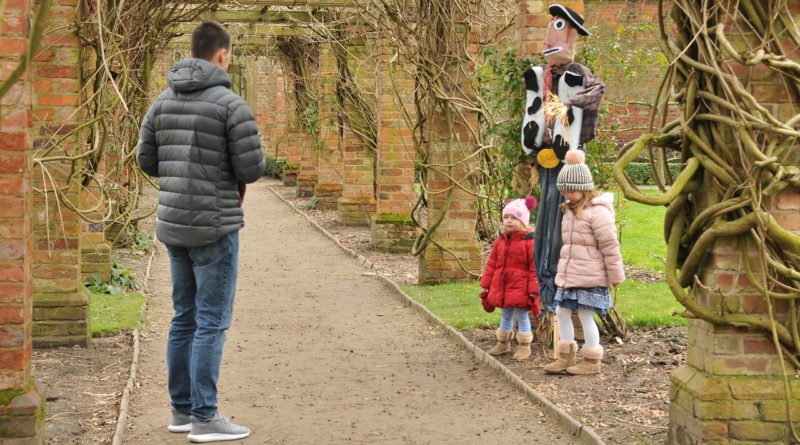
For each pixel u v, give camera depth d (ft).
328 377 22.50
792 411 15.06
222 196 17.22
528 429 18.10
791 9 14.78
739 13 14.74
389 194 46.88
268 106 111.86
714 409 15.07
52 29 25.30
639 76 39.73
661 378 21.38
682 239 15.67
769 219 14.53
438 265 36.29
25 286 15.33
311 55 70.54
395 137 46.60
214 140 17.06
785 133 14.32
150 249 45.60
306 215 64.28
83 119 26.96
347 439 17.57
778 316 15.16
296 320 30.19
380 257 44.83
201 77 17.20
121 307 30.55
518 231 23.29
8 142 15.12
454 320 28.40
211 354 17.25
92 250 34.17
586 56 26.84
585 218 21.16
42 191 23.21
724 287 15.10
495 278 23.45
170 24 41.29
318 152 69.72
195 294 17.80
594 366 21.75
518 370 22.44
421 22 34.42
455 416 19.06
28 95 15.37
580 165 21.01
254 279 39.17
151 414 19.12
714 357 15.20
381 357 24.70
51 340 25.25
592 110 22.50
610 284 21.27
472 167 35.60
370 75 54.75
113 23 31.37
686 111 15.17
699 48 14.89
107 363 23.53
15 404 15.10
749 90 14.89
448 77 34.24
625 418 18.17
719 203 14.90
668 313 27.78
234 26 59.41
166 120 17.35
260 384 21.83
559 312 21.84
